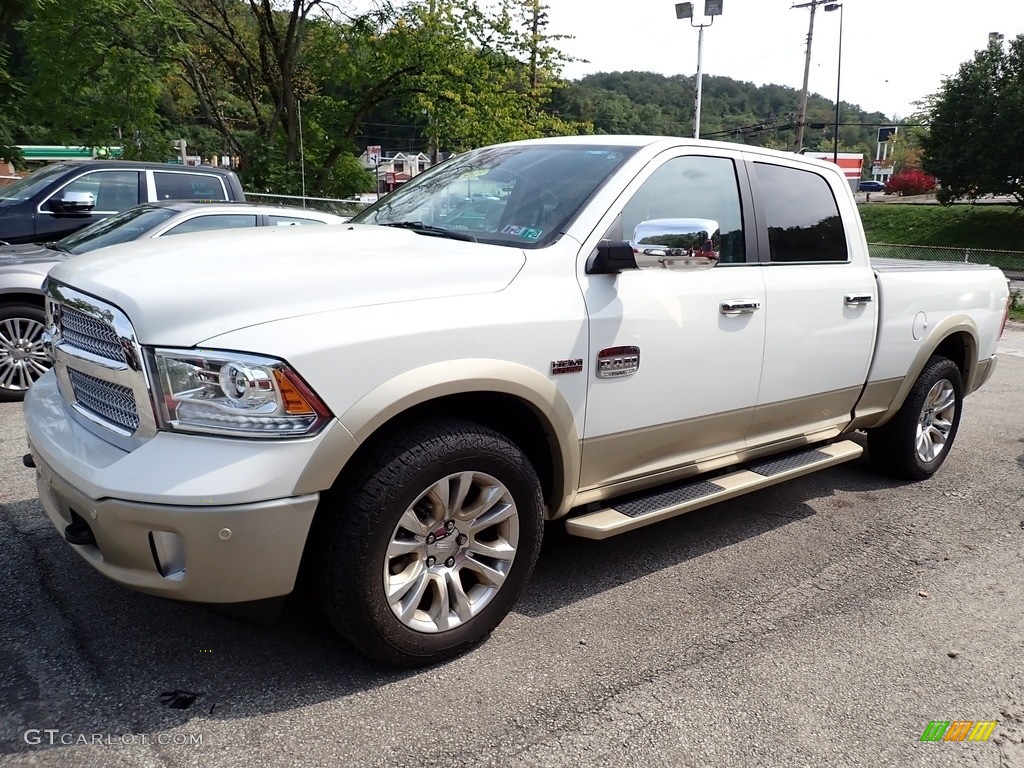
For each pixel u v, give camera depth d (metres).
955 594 3.71
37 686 2.65
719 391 3.70
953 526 4.58
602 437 3.27
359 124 26.80
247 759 2.35
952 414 5.47
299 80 26.48
